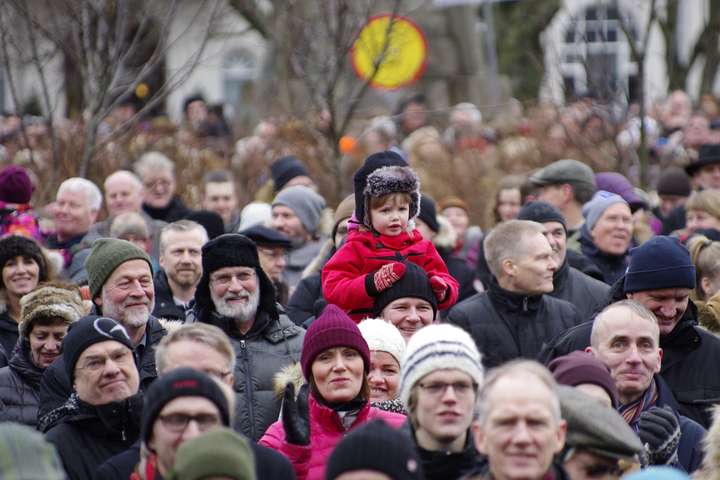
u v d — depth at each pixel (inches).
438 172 1739.7
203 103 2299.5
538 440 660.7
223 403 700.0
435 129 2069.4
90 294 989.2
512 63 3129.9
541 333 1034.1
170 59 2348.7
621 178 1357.0
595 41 2015.3
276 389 899.4
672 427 808.3
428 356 746.8
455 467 740.0
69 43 1556.3
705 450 779.4
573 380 771.4
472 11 2628.0
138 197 1411.2
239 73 4234.7
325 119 1540.4
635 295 951.0
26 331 981.2
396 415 832.3
